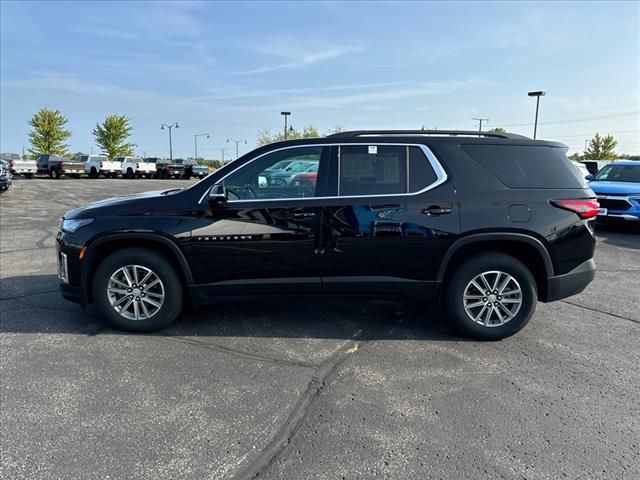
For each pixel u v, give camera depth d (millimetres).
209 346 3986
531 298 4090
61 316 4668
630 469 2449
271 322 4566
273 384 3336
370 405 3066
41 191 21656
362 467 2457
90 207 4297
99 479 2352
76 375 3430
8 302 5105
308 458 2531
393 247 4035
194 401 3098
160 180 38125
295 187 4113
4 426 2783
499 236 3979
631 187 9805
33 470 2408
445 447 2627
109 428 2783
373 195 4043
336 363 3686
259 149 4176
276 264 4098
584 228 4078
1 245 8477
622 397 3188
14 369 3512
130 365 3607
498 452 2584
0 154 36062
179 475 2393
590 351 3945
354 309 4977
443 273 4078
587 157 56062
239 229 4066
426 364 3678
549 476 2393
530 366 3652
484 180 4051
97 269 4176
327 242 4055
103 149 62375
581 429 2811
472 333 4148
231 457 2537
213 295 4184
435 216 3990
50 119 56500
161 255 4168
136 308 4207
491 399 3148
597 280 6266
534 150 4184
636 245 8805
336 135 4176
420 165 4074
